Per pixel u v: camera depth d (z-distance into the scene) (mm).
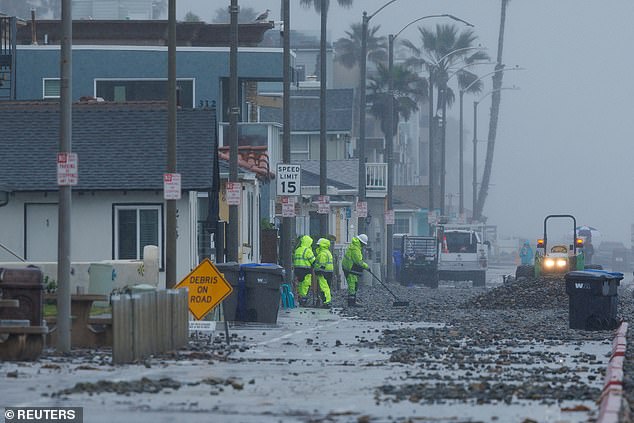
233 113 109750
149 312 66188
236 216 109500
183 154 108500
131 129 110750
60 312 67125
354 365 63875
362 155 181250
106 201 108062
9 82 157625
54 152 109500
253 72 175500
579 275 96438
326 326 98438
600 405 46000
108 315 79875
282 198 129375
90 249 108062
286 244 130750
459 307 134250
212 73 174375
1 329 61938
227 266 99250
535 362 67188
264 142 175375
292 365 63625
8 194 107062
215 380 54156
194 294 77125
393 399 48625
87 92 173750
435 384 54781
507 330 94500
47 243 107938
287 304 127062
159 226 108062
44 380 54156
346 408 46188
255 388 52344
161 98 174375
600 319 96188
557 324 102562
